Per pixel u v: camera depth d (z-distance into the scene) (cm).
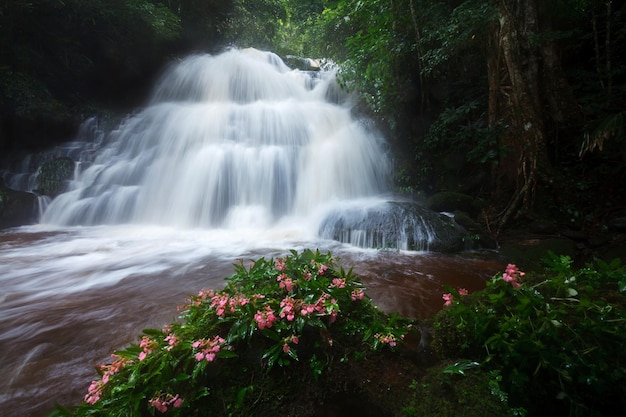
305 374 176
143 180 935
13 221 782
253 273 241
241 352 177
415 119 949
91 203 841
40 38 1039
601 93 673
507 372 168
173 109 1185
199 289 391
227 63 1431
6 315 315
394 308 335
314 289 214
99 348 260
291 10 1755
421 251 558
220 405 159
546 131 671
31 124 973
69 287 397
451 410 153
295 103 1234
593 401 157
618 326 157
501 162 710
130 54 1300
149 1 1346
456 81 910
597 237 524
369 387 176
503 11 667
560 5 769
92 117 1138
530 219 616
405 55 894
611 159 610
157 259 520
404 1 836
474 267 474
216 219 846
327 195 883
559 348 158
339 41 1229
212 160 902
